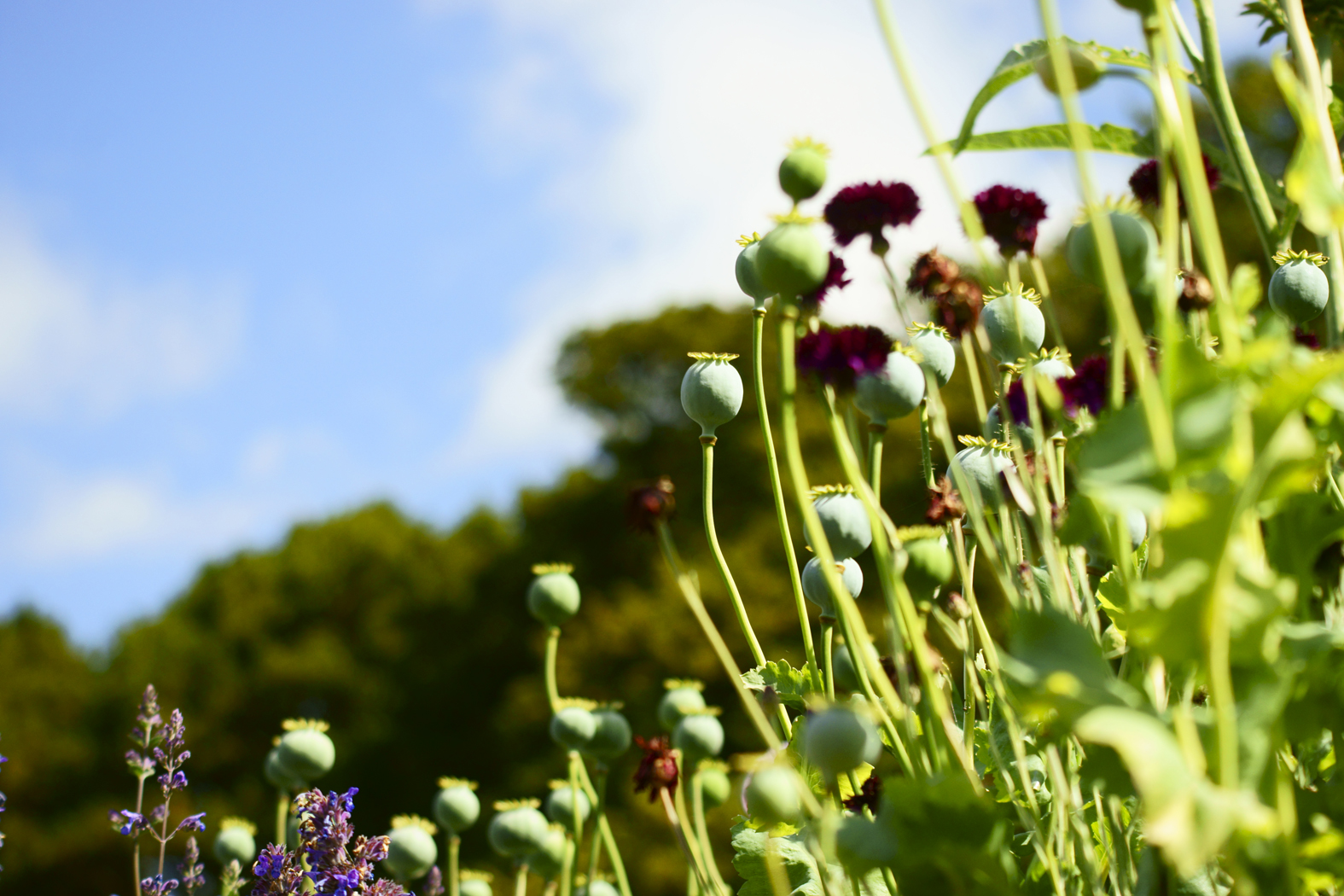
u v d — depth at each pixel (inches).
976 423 192.9
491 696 463.2
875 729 61.9
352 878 75.5
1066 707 57.4
